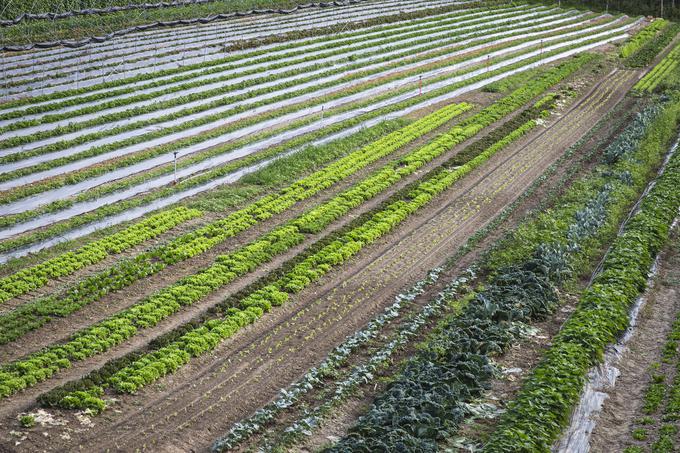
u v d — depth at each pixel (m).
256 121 68.06
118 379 32.69
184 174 57.19
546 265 42.47
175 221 49.09
